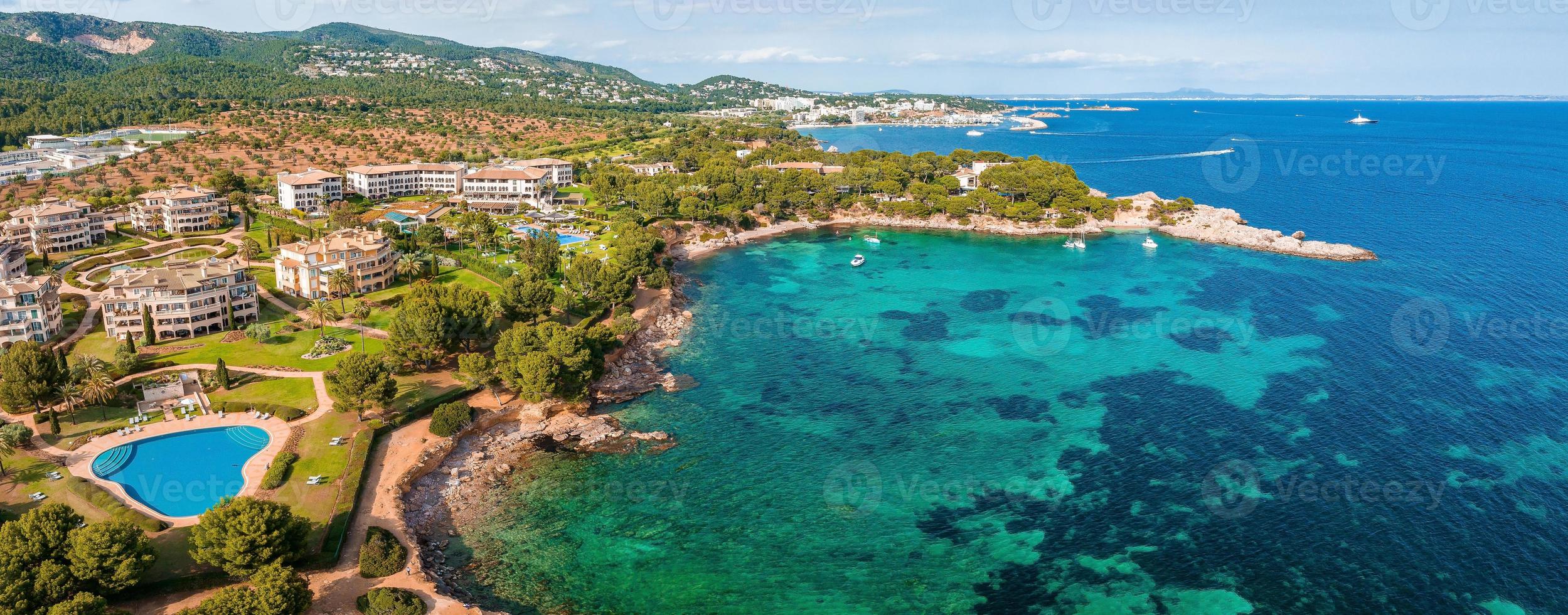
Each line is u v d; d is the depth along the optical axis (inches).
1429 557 4047.7
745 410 5703.7
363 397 4987.7
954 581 3949.3
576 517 4404.5
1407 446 5093.5
